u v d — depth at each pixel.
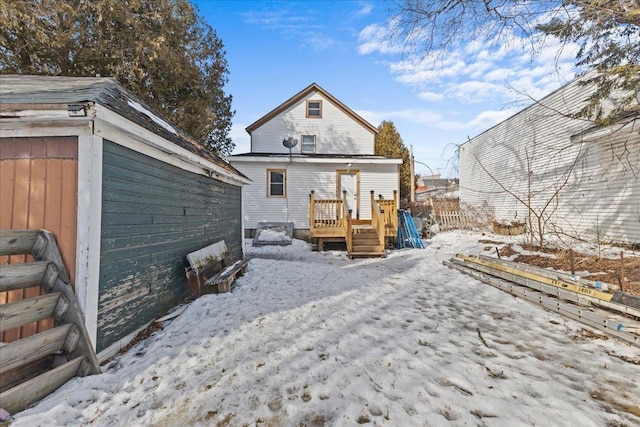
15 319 1.89
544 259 6.52
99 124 2.45
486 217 13.27
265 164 11.52
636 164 7.00
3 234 2.02
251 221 11.49
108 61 9.38
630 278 4.61
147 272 3.21
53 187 2.39
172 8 10.58
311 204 9.59
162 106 11.01
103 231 2.52
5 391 1.75
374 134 14.45
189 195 4.35
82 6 8.74
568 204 8.98
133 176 2.96
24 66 8.70
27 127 2.39
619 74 4.73
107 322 2.56
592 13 4.42
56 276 2.23
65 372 2.11
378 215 8.70
